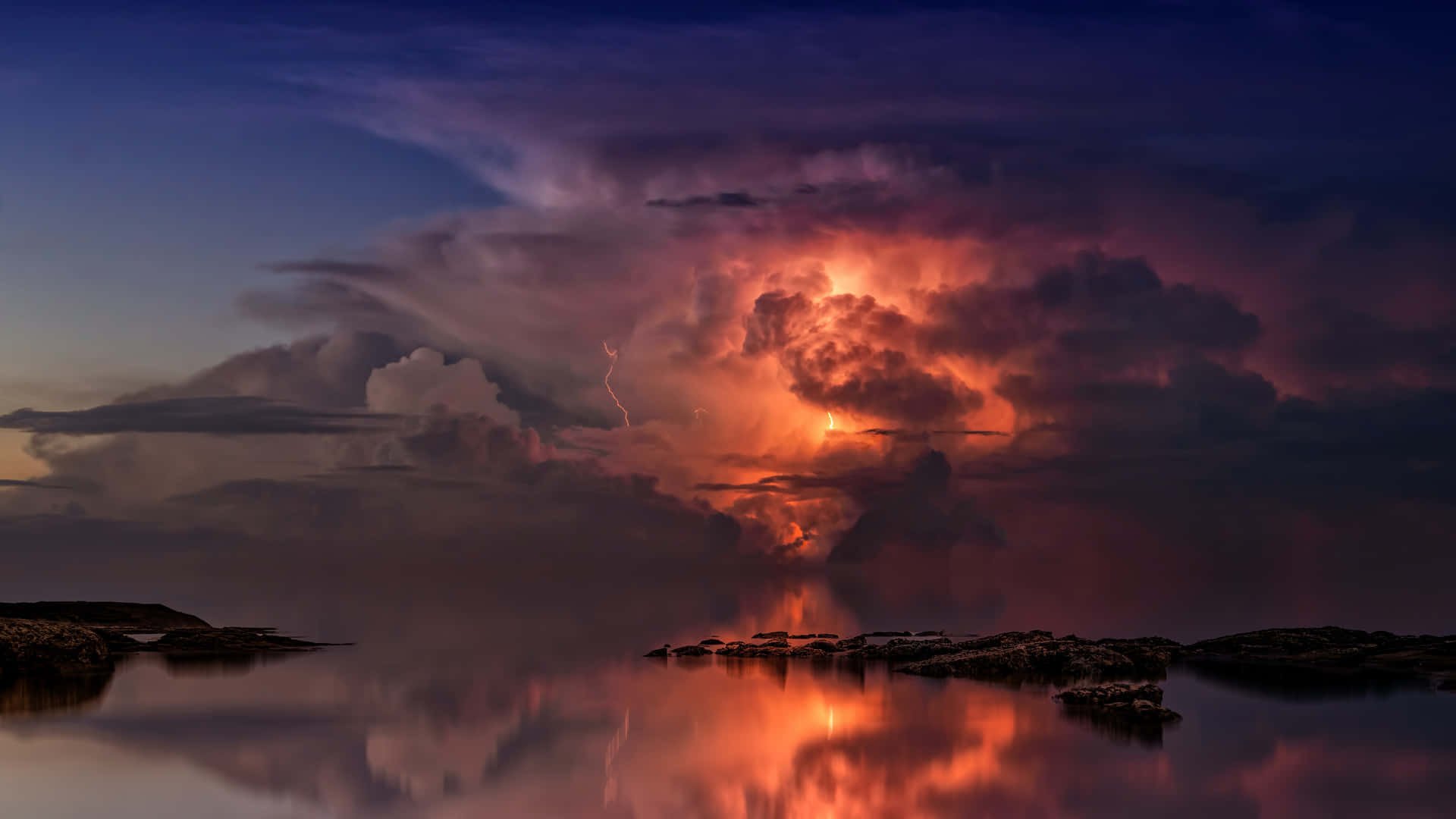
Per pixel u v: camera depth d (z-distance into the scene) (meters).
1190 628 57.94
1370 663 40.09
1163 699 32.12
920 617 65.38
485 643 49.09
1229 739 26.28
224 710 30.09
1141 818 19.83
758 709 30.64
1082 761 24.08
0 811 19.73
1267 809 20.23
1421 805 20.39
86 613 57.50
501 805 20.59
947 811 20.20
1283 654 42.75
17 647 37.50
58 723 28.17
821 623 62.25
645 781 22.41
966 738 26.58
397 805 20.41
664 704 31.44
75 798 20.64
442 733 26.97
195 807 20.11
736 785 22.12
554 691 33.91
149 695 32.75
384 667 39.69
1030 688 34.78
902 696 33.03
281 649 46.03
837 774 23.05
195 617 59.09
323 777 22.44
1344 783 22.00
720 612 70.00
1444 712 29.94
